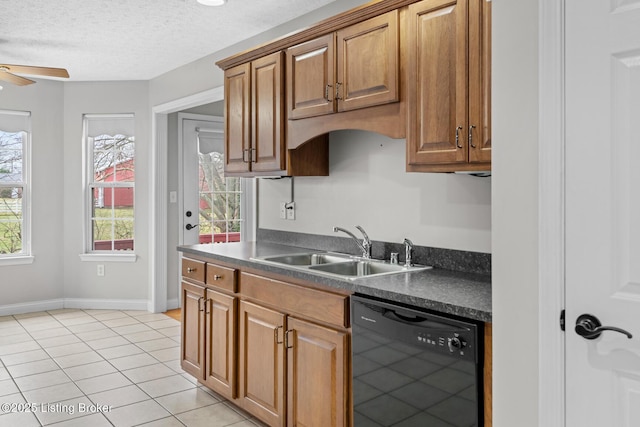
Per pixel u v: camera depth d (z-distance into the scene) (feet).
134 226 16.63
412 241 8.51
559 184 4.49
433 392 5.57
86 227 16.93
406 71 7.14
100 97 16.53
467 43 6.35
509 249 4.89
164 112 15.74
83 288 16.89
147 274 16.67
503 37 4.92
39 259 16.40
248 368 8.68
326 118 8.45
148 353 12.35
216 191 17.56
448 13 6.56
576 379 4.45
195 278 10.22
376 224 9.16
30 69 10.87
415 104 6.98
